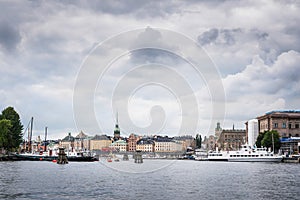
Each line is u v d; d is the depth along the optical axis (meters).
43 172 122.38
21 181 92.19
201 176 112.50
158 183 91.44
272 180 99.69
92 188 80.88
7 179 96.38
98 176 109.56
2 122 193.88
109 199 67.00
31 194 71.12
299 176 111.44
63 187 81.81
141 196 70.56
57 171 127.88
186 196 70.69
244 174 119.94
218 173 124.88
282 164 186.12
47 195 70.25
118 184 88.56
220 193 74.50
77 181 94.50
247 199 67.56
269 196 70.81
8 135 196.88
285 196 70.81
